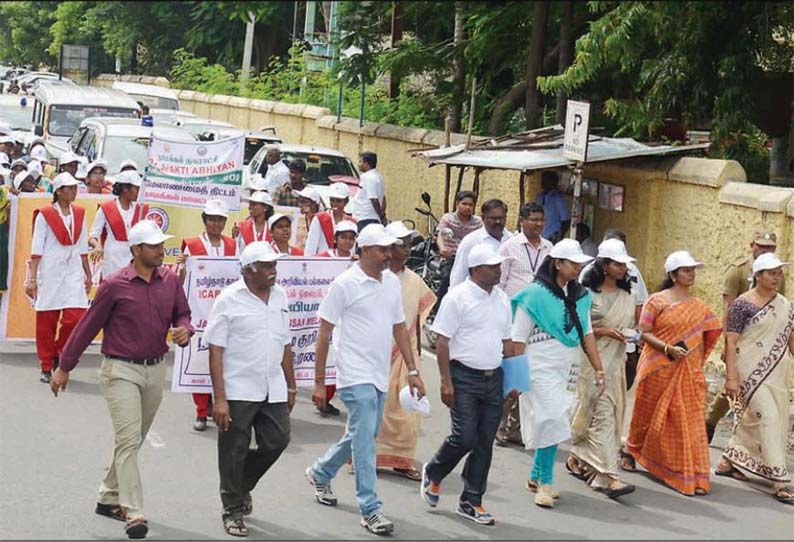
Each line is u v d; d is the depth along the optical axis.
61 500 8.28
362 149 22.70
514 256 10.37
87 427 10.24
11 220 13.12
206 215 10.86
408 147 20.77
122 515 7.91
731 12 13.66
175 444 9.93
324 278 10.31
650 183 13.55
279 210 13.63
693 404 9.26
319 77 28.58
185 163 13.22
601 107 16.31
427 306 9.33
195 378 9.61
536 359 8.59
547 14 12.19
